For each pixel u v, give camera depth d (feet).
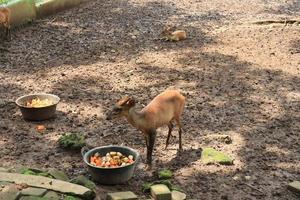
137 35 41.83
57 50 37.63
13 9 41.47
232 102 28.68
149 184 19.47
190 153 22.86
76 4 50.47
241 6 52.08
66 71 33.47
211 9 50.88
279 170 21.53
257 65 34.76
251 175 21.09
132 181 20.33
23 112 25.93
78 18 46.37
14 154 22.54
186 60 35.76
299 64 34.96
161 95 21.61
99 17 47.06
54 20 45.11
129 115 20.27
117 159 20.10
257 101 28.86
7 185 18.02
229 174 21.15
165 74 33.06
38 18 44.86
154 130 20.79
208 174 21.11
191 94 29.78
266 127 25.62
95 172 19.52
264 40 40.37
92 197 17.97
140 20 46.44
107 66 34.55
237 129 25.38
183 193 19.11
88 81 31.81
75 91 30.22
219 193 19.66
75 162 21.90
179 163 21.95
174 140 24.13
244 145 23.70
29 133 24.72
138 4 52.65
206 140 24.13
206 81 31.83
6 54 36.37
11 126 25.46
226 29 43.57
